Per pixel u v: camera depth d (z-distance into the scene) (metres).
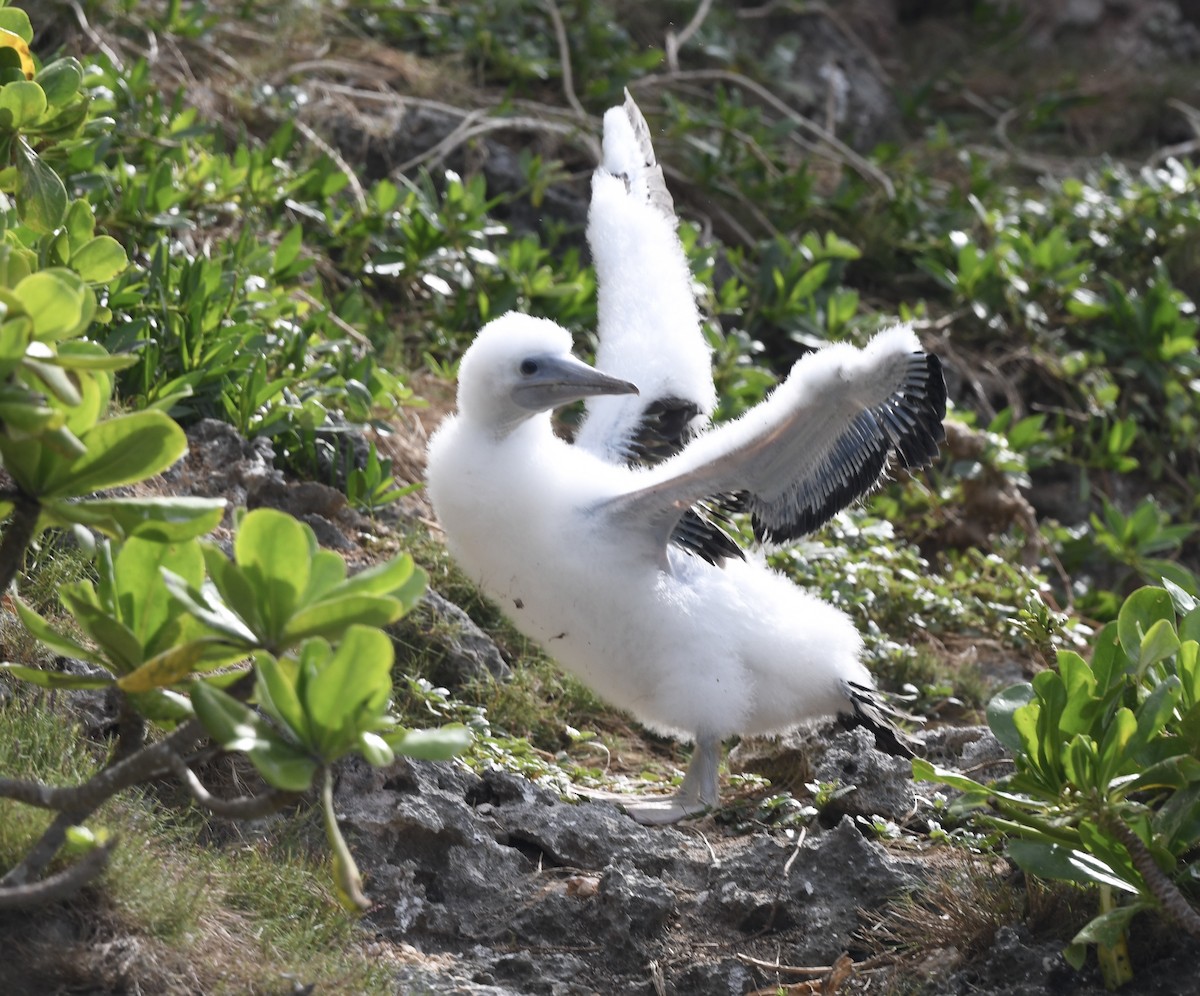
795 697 10.23
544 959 8.03
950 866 8.59
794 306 17.88
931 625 13.49
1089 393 18.55
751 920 8.30
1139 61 27.77
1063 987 7.46
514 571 9.80
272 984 7.09
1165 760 7.41
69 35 16.62
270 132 17.78
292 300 14.15
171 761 6.38
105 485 6.55
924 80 26.62
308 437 12.59
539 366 9.67
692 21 23.45
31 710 8.28
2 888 6.38
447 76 19.92
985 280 18.88
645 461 11.34
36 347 6.11
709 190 19.92
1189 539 18.41
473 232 16.31
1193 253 20.55
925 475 16.03
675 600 9.76
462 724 10.17
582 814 9.05
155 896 7.23
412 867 8.40
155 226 13.62
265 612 6.30
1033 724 7.68
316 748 6.12
